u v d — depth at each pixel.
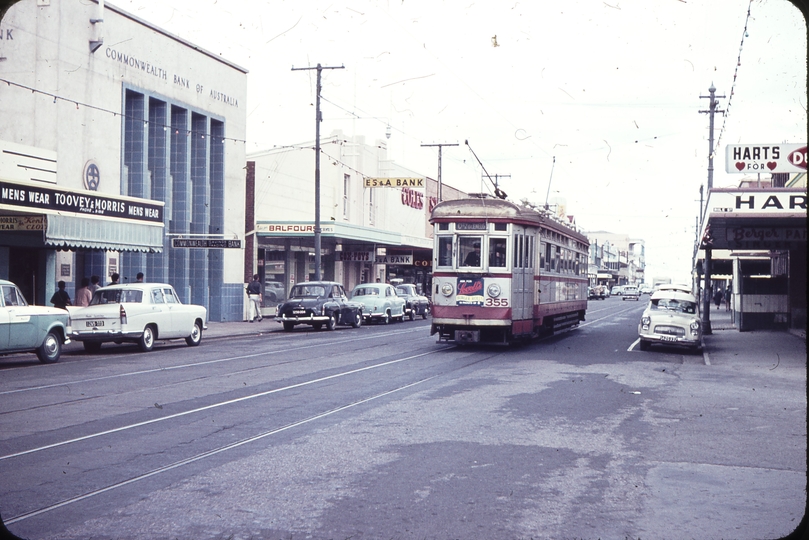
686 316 21.95
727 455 8.35
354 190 46.41
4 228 19.75
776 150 15.99
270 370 15.89
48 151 21.69
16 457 7.87
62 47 23.41
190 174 31.11
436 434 9.16
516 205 20.39
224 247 27.81
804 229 21.73
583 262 30.98
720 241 28.06
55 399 11.73
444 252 20.44
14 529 5.62
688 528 5.82
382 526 5.73
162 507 6.18
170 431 9.25
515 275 20.33
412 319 40.28
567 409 11.21
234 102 33.84
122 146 26.25
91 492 6.59
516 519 5.95
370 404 11.40
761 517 6.12
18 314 16.16
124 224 22.34
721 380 15.47
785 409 11.70
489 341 20.55
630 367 17.36
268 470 7.36
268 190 37.84
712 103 31.20
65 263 23.95
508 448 8.46
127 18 26.42
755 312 32.06
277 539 5.44
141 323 20.08
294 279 41.03
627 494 6.73
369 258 43.12
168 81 28.95
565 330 30.75
